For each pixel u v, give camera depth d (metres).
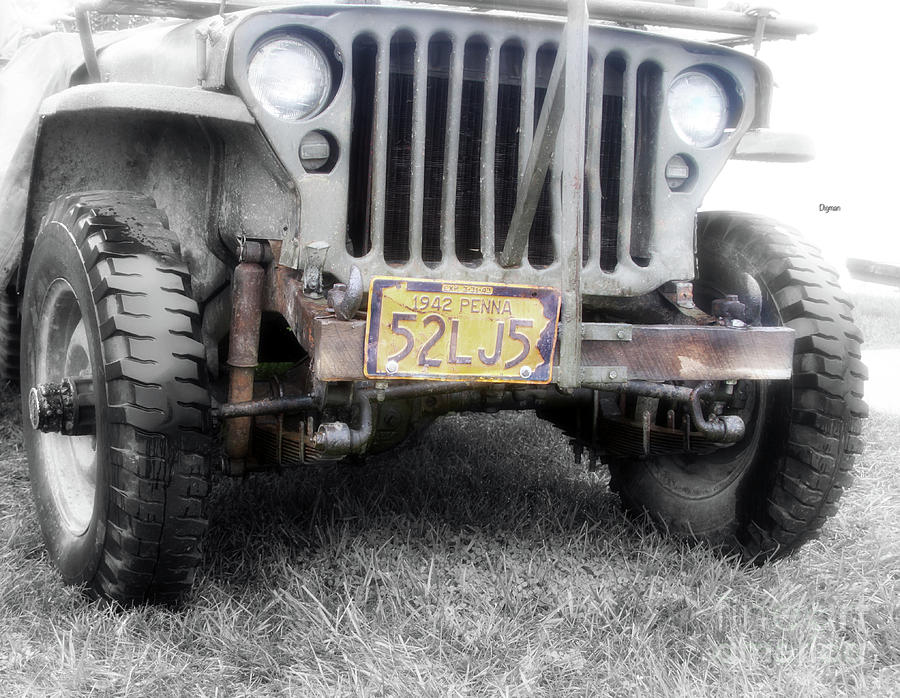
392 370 2.31
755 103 2.93
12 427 4.39
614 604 2.78
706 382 2.92
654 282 2.88
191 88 2.57
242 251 2.75
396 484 3.84
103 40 3.99
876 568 3.19
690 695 2.27
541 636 2.57
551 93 2.39
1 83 4.18
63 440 3.15
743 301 2.90
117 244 2.65
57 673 2.32
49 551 3.00
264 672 2.41
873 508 3.87
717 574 3.00
